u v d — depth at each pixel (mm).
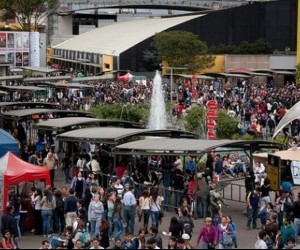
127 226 33719
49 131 50406
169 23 142375
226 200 42000
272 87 110062
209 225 28984
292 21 140125
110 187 36062
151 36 132000
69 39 170250
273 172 40281
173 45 123125
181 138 43219
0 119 55938
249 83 115312
